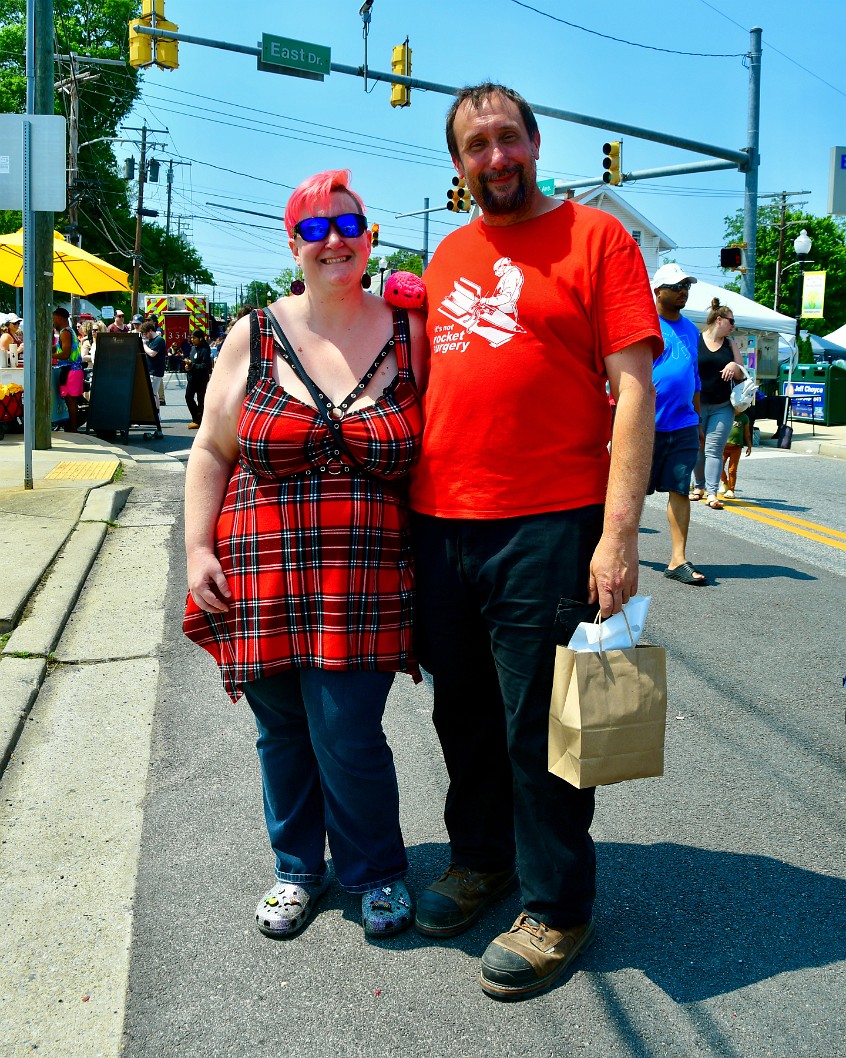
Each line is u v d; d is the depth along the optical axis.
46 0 9.53
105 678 4.14
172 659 4.38
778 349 16.16
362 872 2.52
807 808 3.19
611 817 3.13
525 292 2.20
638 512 2.17
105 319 38.06
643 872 2.79
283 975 2.34
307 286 2.37
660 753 2.18
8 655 4.19
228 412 2.43
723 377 8.77
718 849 2.92
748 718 3.94
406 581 2.41
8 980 2.30
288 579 2.33
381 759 2.47
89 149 47.16
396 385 2.38
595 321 2.19
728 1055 2.06
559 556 2.21
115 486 8.18
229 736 3.63
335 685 2.35
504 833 2.59
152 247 64.50
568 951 2.32
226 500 2.46
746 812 3.16
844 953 2.41
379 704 2.41
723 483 9.69
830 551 7.14
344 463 2.33
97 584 5.45
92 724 3.70
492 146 2.18
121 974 2.33
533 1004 2.23
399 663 2.40
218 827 3.00
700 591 5.93
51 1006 2.22
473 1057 2.06
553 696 2.17
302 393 2.35
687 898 2.65
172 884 2.70
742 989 2.27
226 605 2.42
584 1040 2.11
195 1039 2.12
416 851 2.89
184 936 2.48
